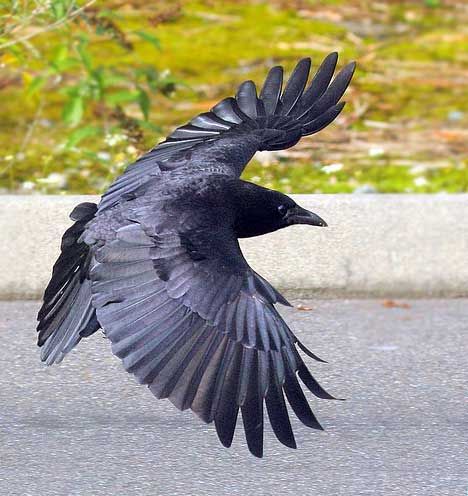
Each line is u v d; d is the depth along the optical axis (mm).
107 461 8805
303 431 9250
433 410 9734
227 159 8070
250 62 17469
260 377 6734
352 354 10758
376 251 11875
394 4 19938
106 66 16750
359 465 8773
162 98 16625
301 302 11820
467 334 11172
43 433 9250
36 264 11742
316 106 8672
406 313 11609
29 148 15258
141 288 6961
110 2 16000
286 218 7883
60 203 11703
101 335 11008
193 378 6699
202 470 8656
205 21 18766
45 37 16781
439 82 17438
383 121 16297
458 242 11891
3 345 10844
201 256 7090
